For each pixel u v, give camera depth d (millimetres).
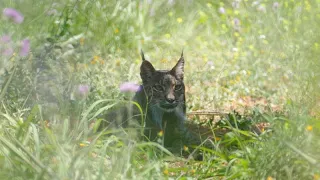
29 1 16812
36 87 12172
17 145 8586
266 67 17531
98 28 18094
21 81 12070
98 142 10148
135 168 9172
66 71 13336
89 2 18359
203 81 16281
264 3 22047
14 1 16703
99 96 13047
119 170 8828
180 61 12234
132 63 16828
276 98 15328
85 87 11930
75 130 10211
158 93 11953
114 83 14508
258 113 12820
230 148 10688
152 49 18984
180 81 12180
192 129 12984
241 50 18891
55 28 16188
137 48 18578
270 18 20641
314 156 8633
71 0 18031
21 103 11852
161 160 9703
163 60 17250
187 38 20016
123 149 9461
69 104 11891
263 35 19250
